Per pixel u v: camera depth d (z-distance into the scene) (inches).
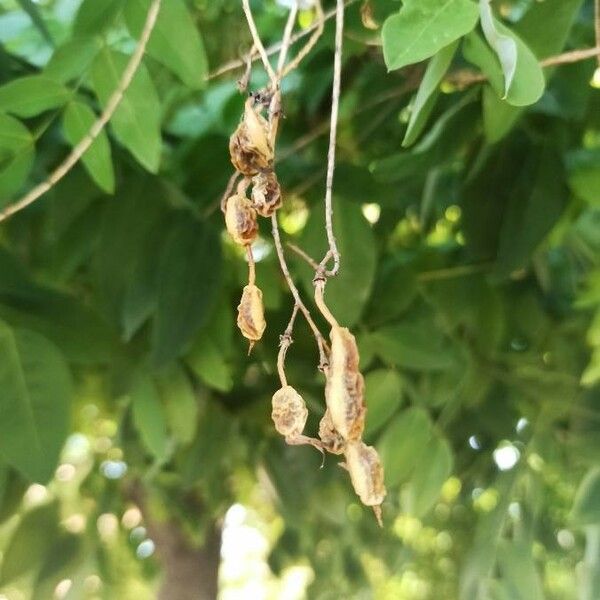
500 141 12.9
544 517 15.4
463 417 16.2
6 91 9.8
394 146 14.3
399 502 16.0
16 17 13.5
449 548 19.1
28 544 16.6
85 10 9.6
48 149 12.4
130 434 16.0
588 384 15.4
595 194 12.5
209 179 13.7
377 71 13.6
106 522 19.0
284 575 21.7
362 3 10.4
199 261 12.7
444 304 15.1
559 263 16.4
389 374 13.8
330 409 6.7
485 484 16.8
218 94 14.3
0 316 11.6
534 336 16.1
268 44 13.8
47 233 13.6
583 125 12.9
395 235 16.3
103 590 17.8
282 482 16.9
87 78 10.1
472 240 13.6
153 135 9.9
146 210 12.7
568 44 11.7
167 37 9.5
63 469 18.1
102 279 12.6
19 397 10.9
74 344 12.2
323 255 12.1
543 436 15.3
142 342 13.5
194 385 15.5
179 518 19.4
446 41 6.7
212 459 15.7
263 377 16.0
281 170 13.9
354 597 19.3
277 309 14.6
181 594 20.8
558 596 16.1
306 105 14.5
